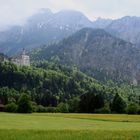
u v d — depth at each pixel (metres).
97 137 38.88
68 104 198.25
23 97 162.12
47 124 68.38
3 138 36.72
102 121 90.50
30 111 162.50
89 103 185.25
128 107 166.50
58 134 40.91
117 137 38.94
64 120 90.12
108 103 189.75
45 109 188.12
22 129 47.12
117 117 116.50
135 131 45.53
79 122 81.50
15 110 162.62
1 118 89.50
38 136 38.75
